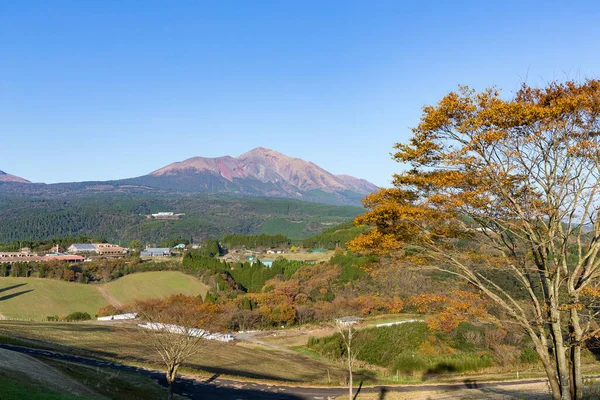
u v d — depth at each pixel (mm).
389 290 77625
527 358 56625
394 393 36312
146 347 48312
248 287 125250
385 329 68938
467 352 58625
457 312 16953
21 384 20766
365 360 61125
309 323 87750
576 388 15906
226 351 58125
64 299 109500
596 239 15766
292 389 38750
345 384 42656
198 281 127750
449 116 15609
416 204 17156
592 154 14867
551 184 15461
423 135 16391
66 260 144625
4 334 42969
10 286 114312
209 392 35156
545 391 34719
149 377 36094
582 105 14312
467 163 15242
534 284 19547
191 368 43188
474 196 15133
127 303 104312
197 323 37219
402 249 17625
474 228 17172
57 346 42156
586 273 15734
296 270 120625
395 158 17297
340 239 175750
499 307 17969
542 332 16422
